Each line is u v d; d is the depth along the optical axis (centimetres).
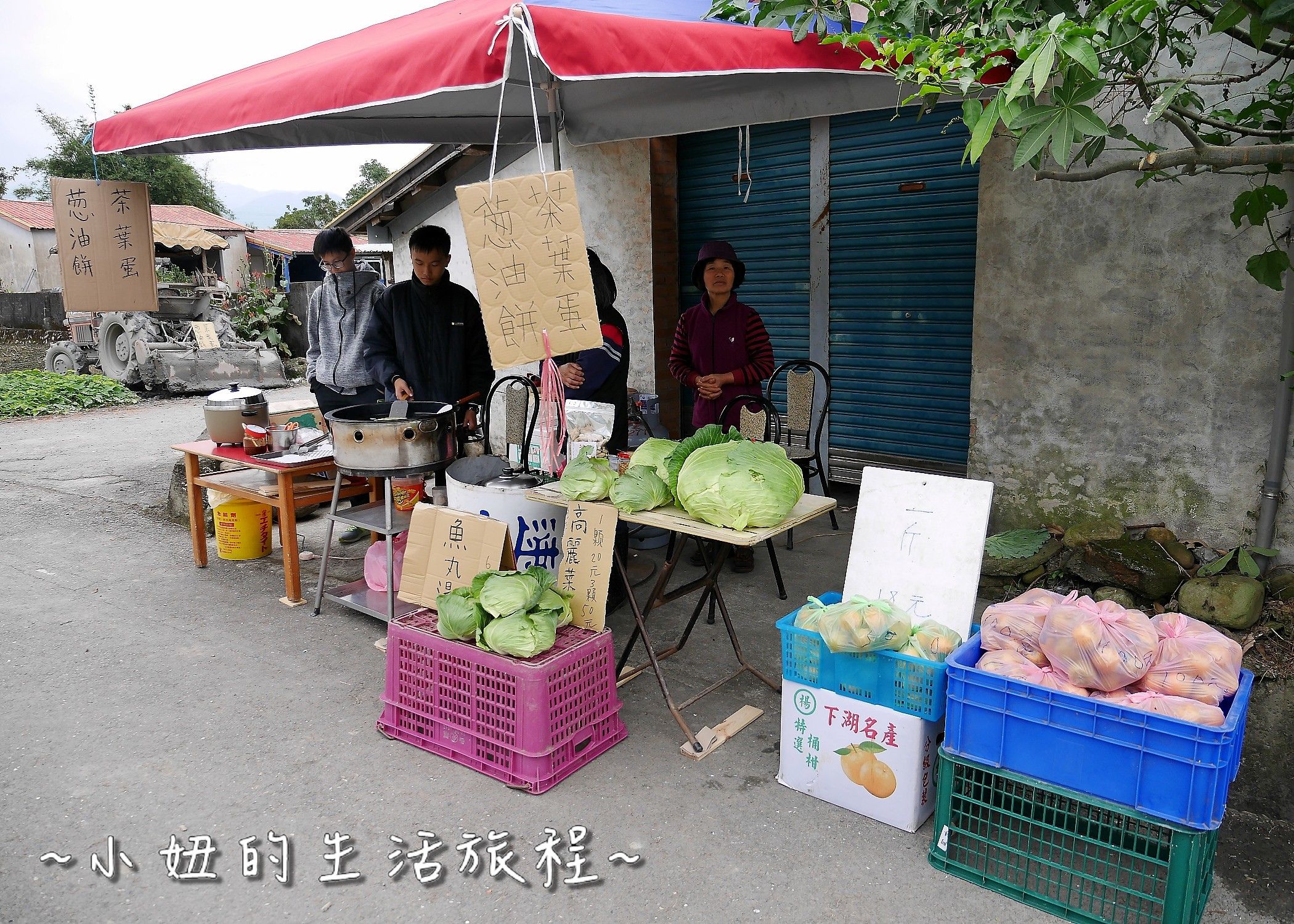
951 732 247
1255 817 276
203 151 483
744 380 506
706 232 686
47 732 337
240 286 2370
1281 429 370
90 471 827
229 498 532
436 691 316
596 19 259
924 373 592
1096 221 408
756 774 305
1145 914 226
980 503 287
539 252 290
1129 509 422
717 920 236
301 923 239
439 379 496
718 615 443
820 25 299
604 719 320
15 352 2038
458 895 248
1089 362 421
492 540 332
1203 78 268
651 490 314
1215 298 383
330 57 354
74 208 470
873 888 246
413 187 720
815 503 325
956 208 558
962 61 251
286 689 371
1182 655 229
